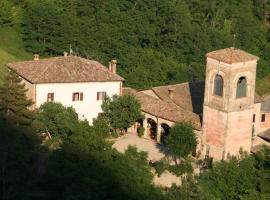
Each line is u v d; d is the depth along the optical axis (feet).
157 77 506.07
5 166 244.01
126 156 255.09
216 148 371.15
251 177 276.62
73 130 290.35
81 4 567.18
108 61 515.91
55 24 532.32
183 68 526.57
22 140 265.54
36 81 389.39
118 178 236.84
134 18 556.92
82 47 528.63
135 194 232.53
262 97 432.66
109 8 561.02
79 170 238.68
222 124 367.66
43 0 570.87
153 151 378.94
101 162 244.01
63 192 236.22
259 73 591.78
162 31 569.64
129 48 527.81
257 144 389.19
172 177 336.29
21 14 559.38
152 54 531.50
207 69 372.17
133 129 410.31
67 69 403.75
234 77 364.38
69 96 398.83
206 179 274.98
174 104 404.36
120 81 410.52
